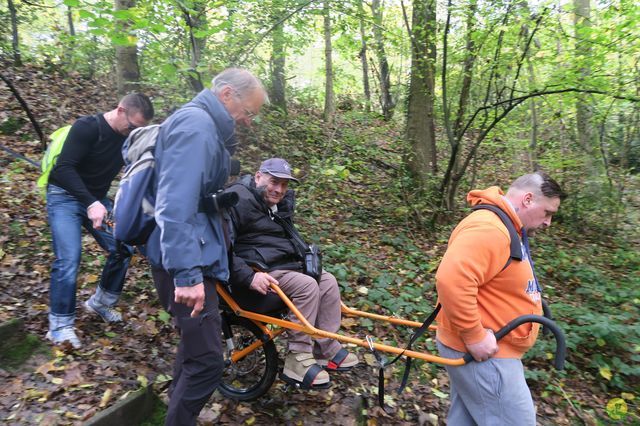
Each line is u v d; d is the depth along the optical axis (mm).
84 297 4145
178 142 2238
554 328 2232
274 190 3305
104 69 9609
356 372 3881
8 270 4254
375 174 8820
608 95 6562
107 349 3461
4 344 3121
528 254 2420
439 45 7719
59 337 3342
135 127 3404
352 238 6594
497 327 2326
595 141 9000
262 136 7797
